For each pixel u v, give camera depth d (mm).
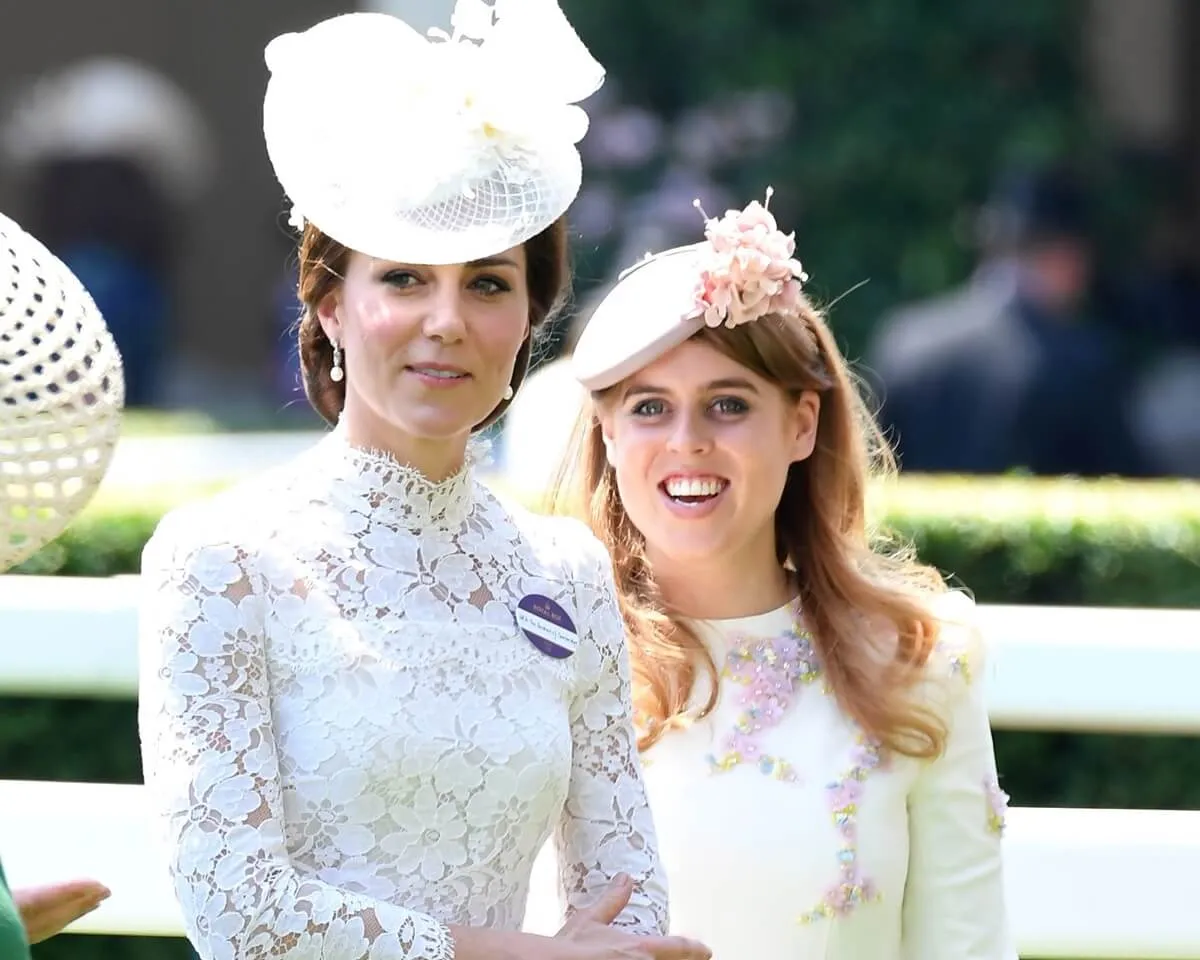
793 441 9898
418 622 7949
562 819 8570
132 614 11992
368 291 8039
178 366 34875
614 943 7879
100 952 13477
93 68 35844
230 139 35875
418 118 7980
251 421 29562
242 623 7738
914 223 35750
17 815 11688
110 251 33250
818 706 9773
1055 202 23188
